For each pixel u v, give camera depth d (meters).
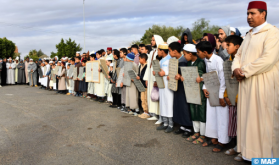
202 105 4.00
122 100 6.78
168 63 4.69
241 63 3.18
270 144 2.89
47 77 13.09
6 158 3.53
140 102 7.37
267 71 2.92
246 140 3.04
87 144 4.07
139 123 5.43
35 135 4.62
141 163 3.29
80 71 9.41
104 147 3.92
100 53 9.21
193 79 4.01
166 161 3.35
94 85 8.75
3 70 15.90
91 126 5.20
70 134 4.64
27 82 16.83
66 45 43.22
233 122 3.53
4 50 35.47
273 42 2.84
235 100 3.42
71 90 10.58
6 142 4.24
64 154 3.64
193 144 4.05
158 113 5.46
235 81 3.39
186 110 4.31
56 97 9.85
